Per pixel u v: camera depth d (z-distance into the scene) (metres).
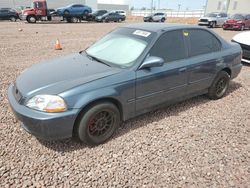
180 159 2.95
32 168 2.71
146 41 3.52
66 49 9.88
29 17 25.08
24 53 8.77
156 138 3.38
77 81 2.91
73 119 2.79
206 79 4.31
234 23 20.58
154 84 3.47
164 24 4.08
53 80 2.98
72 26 22.22
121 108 3.28
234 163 2.92
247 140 3.41
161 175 2.68
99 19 30.42
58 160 2.86
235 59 4.77
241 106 4.54
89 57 3.79
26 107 2.78
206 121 3.92
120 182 2.56
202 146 3.23
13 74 5.99
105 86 2.97
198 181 2.61
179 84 3.86
